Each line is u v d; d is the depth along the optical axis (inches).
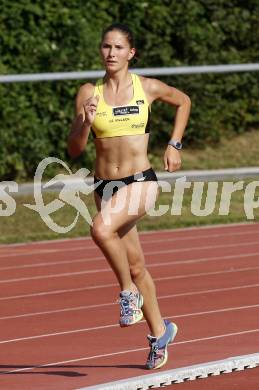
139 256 535.5
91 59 1194.0
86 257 904.9
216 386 518.0
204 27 1326.3
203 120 1290.6
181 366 552.1
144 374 537.3
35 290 777.6
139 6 1277.1
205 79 1286.9
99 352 592.7
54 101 1143.0
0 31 1147.9
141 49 1285.7
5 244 969.5
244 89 1341.0
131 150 531.5
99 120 529.7
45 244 968.9
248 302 729.0
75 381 530.6
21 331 650.8
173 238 988.6
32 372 551.5
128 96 531.5
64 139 1142.3
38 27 1172.5
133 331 644.1
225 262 879.7
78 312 703.7
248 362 550.3
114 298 748.0
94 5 1226.0
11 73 1140.5
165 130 1234.0
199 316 684.7
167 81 1242.0
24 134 1122.0
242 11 1354.6
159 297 746.8
